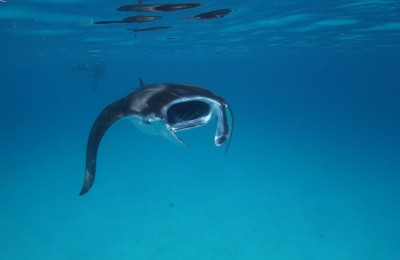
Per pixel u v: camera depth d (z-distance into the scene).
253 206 12.94
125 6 11.90
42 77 86.25
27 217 12.55
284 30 18.95
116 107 4.10
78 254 10.06
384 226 11.30
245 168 17.77
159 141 24.97
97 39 20.45
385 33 20.91
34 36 18.59
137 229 11.42
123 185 15.73
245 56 43.09
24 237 11.09
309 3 12.38
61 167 19.39
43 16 13.38
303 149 22.44
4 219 12.42
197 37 21.59
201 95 3.71
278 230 11.12
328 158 20.00
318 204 13.06
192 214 12.37
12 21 14.35
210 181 15.83
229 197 13.84
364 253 9.83
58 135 32.19
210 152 21.03
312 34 20.97
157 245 10.42
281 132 29.81
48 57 33.16
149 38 21.28
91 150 3.84
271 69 84.56
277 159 19.61
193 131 27.34
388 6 12.92
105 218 12.30
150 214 12.49
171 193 14.50
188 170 17.62
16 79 97.06
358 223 11.53
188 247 10.28
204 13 13.51
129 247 10.36
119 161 20.00
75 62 39.53
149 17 13.97
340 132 30.81
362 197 13.78
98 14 13.16
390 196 13.92
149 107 3.59
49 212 12.96
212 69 84.75
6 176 17.72
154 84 4.61
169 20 14.83
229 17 14.59
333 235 10.78
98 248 10.35
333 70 85.62
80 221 12.13
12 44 22.30
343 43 27.55
